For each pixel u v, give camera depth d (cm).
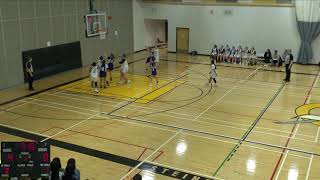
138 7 3005
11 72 1892
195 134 1258
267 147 1152
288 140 1208
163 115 1453
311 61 2519
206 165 1024
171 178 949
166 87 1892
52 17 2120
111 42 2694
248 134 1259
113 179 941
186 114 1467
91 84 1883
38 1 2011
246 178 950
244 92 1808
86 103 1606
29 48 1989
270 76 2173
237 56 2562
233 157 1077
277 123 1367
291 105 1593
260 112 1496
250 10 2639
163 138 1220
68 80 2033
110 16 2645
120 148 1135
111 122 1371
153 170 992
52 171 732
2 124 1338
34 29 2006
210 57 2736
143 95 1736
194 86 1917
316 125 1346
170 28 2997
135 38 3005
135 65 2472
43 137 1217
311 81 2045
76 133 1257
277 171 991
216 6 2755
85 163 1030
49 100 1650
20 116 1429
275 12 2561
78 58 2361
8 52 1862
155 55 2550
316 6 2383
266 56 2497
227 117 1433
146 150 1123
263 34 2638
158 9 3003
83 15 2369
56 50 2175
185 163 1035
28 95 1728
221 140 1206
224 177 955
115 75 2162
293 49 2567
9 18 1847
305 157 1081
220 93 1786
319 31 2431
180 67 2414
